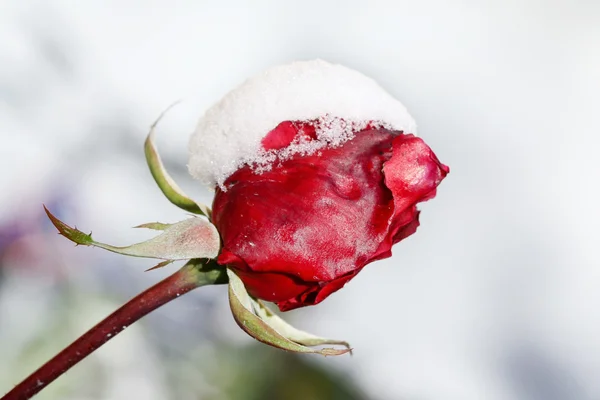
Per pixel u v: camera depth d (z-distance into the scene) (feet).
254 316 1.07
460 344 2.24
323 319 2.07
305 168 1.07
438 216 2.52
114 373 1.59
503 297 2.40
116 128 2.12
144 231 1.86
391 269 2.37
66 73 2.17
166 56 2.38
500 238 2.52
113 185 1.94
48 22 2.23
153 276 1.77
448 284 2.39
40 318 1.58
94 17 2.34
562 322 2.38
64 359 1.10
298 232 1.07
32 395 1.09
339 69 1.10
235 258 1.07
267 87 1.09
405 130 1.10
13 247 1.63
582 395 2.27
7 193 1.74
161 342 1.69
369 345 2.07
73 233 1.05
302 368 1.78
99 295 1.67
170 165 2.06
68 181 1.87
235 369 1.71
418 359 2.15
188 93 2.33
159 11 2.46
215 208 1.09
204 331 1.75
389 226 1.07
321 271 1.07
